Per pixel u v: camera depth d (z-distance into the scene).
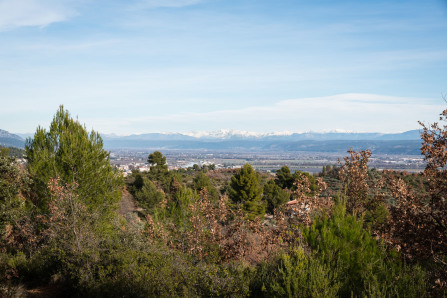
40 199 12.48
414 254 4.75
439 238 4.51
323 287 4.26
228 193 32.34
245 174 30.61
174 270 6.20
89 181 12.82
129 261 6.66
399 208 5.08
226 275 5.91
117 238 9.16
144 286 5.66
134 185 36.38
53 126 13.66
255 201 30.81
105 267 6.93
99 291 5.95
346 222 5.52
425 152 4.93
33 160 13.06
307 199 6.75
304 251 5.45
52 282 7.41
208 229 10.95
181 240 10.59
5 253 9.53
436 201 4.70
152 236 11.21
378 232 5.63
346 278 4.50
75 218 8.81
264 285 5.33
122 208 26.31
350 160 7.92
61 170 12.61
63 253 7.57
